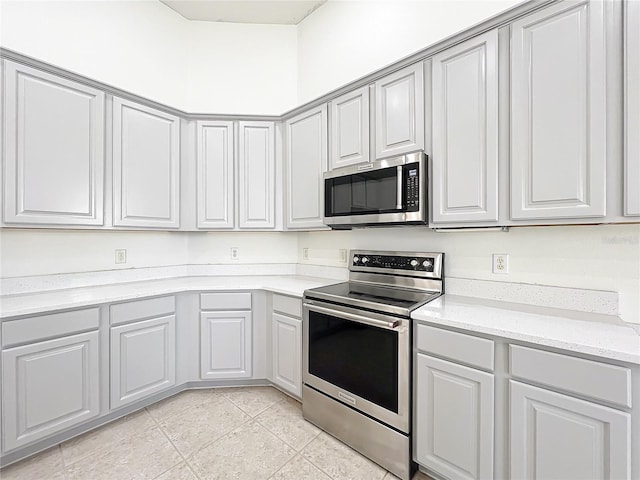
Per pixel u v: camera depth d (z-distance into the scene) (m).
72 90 1.90
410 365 1.47
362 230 2.34
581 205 1.22
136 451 1.66
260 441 1.75
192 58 2.82
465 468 1.30
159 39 2.64
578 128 1.22
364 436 1.64
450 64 1.58
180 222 2.48
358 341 1.67
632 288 1.35
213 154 2.51
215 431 1.84
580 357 1.04
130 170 2.18
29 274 1.97
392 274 2.08
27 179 1.74
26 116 1.73
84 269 2.21
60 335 1.66
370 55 2.38
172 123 2.41
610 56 1.15
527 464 1.16
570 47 1.23
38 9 2.02
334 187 2.06
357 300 1.67
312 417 1.92
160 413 2.01
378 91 1.89
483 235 1.75
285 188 2.53
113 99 2.09
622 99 1.13
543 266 1.56
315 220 2.28
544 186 1.30
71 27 2.17
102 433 1.80
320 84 2.72
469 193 1.51
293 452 1.67
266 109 2.87
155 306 2.07
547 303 1.54
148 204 2.27
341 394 1.74
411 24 2.14
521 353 1.16
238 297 2.26
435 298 1.73
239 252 2.85
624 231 1.36
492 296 1.70
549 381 1.10
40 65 1.77
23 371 1.55
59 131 1.85
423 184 1.64
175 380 2.19
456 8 1.93
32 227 1.77
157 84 2.62
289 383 2.11
